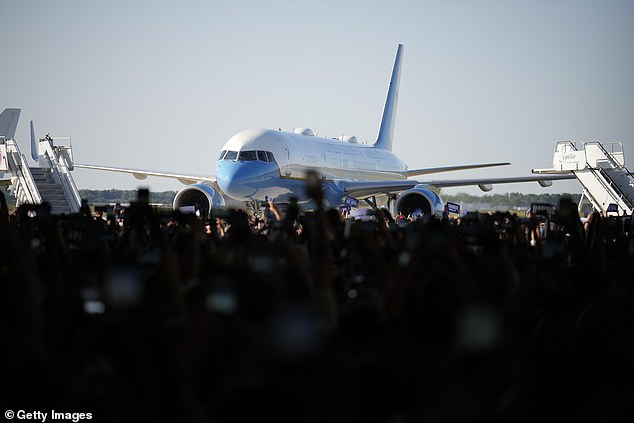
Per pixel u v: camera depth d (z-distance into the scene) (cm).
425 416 915
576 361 1059
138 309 1139
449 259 1262
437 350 1044
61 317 1184
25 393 1002
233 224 1797
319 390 839
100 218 3091
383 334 1092
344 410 848
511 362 976
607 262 2052
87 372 1048
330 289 1405
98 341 1001
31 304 1058
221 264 1320
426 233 1175
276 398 834
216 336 927
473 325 809
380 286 1525
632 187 8669
